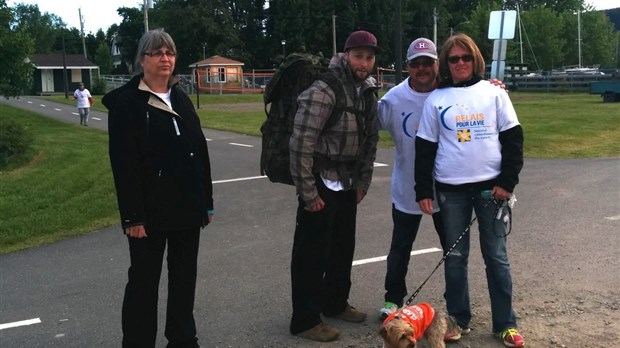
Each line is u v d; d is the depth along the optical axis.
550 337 4.16
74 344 4.29
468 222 4.08
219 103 39.91
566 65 75.06
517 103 30.69
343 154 4.18
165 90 3.76
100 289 5.45
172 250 3.94
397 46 14.26
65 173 11.40
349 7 76.25
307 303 4.27
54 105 37.44
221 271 5.81
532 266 5.65
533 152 14.06
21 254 6.69
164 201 3.66
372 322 4.57
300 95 4.03
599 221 7.29
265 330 4.45
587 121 19.98
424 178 4.05
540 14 68.00
